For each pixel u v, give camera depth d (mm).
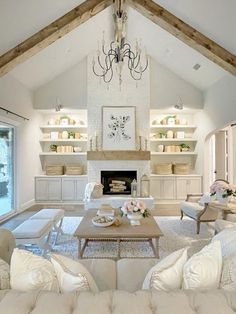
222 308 1064
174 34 4887
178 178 7398
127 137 6980
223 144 7742
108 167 6984
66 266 1444
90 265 2037
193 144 7992
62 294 1177
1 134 5738
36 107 7242
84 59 7211
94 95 7016
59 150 7672
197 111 7594
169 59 6703
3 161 5832
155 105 7273
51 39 4672
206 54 4973
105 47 6883
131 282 1843
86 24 5531
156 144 7977
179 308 1068
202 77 6613
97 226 3547
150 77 7281
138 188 7004
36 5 4113
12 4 3941
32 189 7203
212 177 7922
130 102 7039
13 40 4516
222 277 1382
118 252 3326
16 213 6188
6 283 1383
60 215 4238
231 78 5699
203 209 4449
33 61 5781
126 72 7031
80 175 7469
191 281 1305
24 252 1426
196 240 4180
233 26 4367
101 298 1143
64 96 7234
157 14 4672
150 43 6387
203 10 4359
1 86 5355
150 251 3723
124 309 1063
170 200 7395
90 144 6977
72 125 7719
